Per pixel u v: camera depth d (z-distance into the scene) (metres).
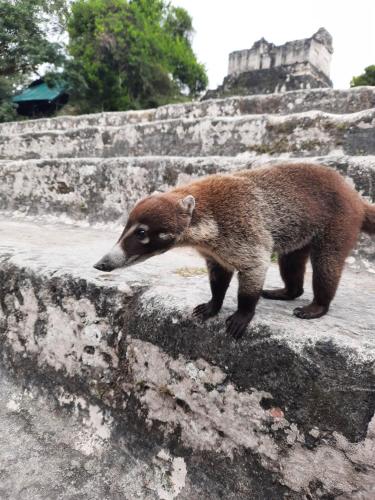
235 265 0.52
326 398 0.43
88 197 1.38
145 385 0.59
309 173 0.59
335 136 1.29
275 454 0.47
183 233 0.54
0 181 1.58
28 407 0.71
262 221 0.54
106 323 0.64
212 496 0.51
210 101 2.02
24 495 0.55
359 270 0.87
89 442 0.62
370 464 0.41
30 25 3.85
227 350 0.50
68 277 0.70
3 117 3.86
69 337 0.69
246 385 0.49
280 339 0.47
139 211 0.54
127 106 4.82
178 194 0.57
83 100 4.76
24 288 0.75
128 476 0.57
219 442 0.52
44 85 5.51
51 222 1.42
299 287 0.65
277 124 1.41
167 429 0.57
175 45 6.13
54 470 0.59
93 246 1.03
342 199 0.58
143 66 4.79
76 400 0.67
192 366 0.54
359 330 0.48
